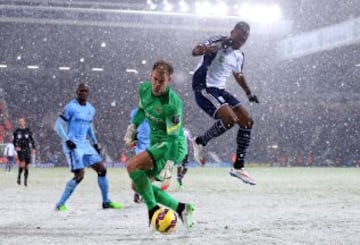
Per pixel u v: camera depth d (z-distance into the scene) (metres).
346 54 44.34
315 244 5.36
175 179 21.41
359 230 6.42
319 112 51.12
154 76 5.52
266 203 10.59
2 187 16.59
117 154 49.09
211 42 7.66
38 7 36.69
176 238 5.84
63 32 42.72
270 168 40.75
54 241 5.68
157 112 5.64
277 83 50.59
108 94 50.94
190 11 38.50
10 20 36.91
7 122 46.00
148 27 38.97
